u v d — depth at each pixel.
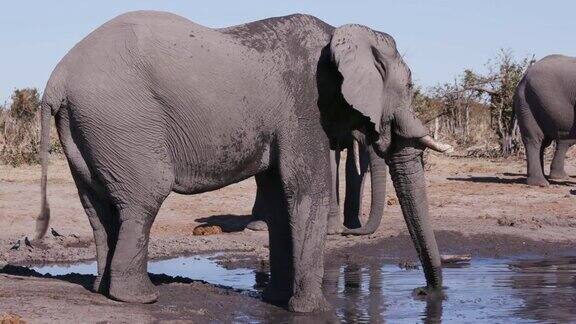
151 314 9.82
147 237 10.18
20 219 19.12
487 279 13.30
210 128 9.97
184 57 9.83
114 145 9.88
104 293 10.49
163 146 9.95
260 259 15.33
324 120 10.41
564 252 16.17
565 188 24.69
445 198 22.78
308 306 10.52
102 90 9.79
